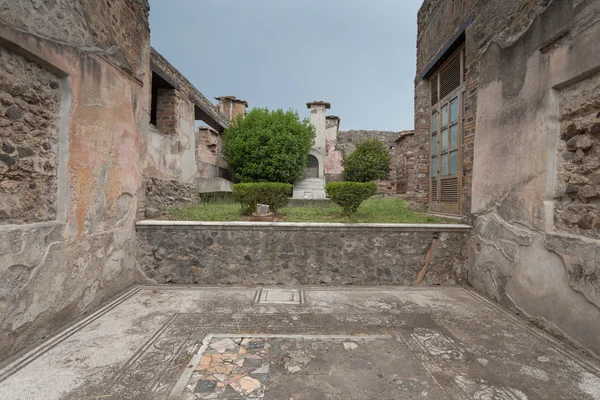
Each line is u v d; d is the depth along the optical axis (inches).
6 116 84.4
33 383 74.4
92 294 120.2
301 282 154.9
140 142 171.3
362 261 155.4
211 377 77.4
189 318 113.9
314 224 153.0
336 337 99.9
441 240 156.6
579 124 94.8
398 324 110.7
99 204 123.6
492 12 139.4
